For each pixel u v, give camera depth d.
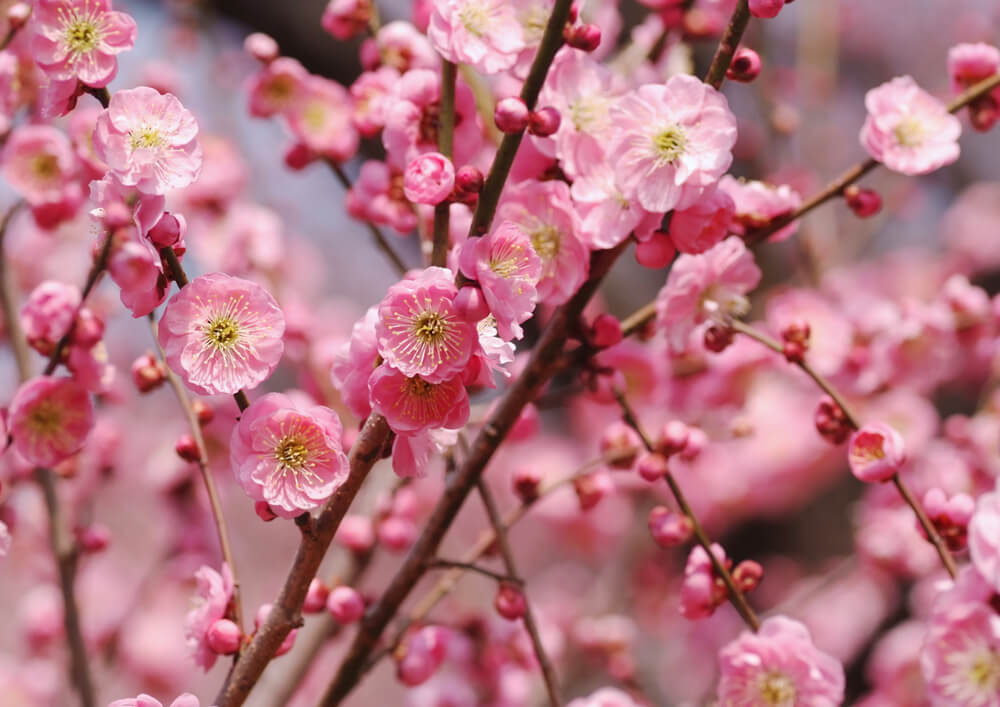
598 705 1.12
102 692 1.35
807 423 1.85
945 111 1.07
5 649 2.07
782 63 2.25
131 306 0.99
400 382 0.98
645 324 1.10
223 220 1.41
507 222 0.98
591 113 1.04
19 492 1.35
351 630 1.46
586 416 1.97
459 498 1.07
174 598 1.63
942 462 1.44
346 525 1.17
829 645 1.96
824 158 1.98
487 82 1.21
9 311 1.18
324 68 1.68
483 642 1.21
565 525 1.97
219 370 0.99
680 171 1.02
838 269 1.82
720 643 1.96
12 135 1.13
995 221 2.32
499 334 0.99
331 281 2.57
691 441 1.09
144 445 1.94
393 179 1.11
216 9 1.69
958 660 1.01
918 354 1.25
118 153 0.98
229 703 1.01
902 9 2.75
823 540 2.02
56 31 1.00
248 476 0.99
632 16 1.44
